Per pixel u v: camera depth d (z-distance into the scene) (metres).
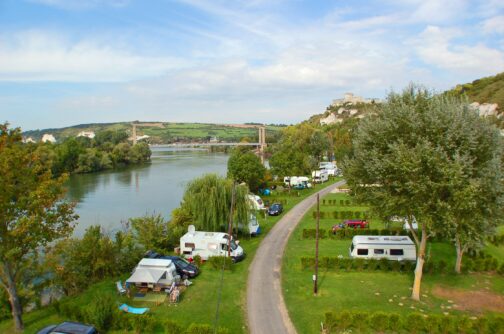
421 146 26.12
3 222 24.00
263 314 27.98
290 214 62.72
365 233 48.28
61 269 31.16
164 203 84.56
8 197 23.70
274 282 34.09
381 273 35.78
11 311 28.80
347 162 32.31
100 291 32.22
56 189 26.41
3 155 23.70
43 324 26.72
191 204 48.44
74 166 140.38
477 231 28.03
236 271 37.03
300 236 49.62
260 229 52.78
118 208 79.44
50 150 129.00
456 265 35.47
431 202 26.48
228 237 39.94
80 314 27.12
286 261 39.75
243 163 80.56
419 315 24.86
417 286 29.78
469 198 25.23
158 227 43.47
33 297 31.47
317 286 32.66
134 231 50.19
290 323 26.67
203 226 47.75
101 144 191.62
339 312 26.64
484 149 27.34
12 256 24.19
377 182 30.16
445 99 29.02
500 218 27.89
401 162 26.55
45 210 26.14
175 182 116.44
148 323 25.56
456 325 24.42
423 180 26.34
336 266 36.91
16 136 25.53
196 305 29.53
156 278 31.25
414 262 37.28
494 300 29.72
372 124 29.98
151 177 129.12
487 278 34.19
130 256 38.38
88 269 34.66
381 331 25.08
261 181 82.56
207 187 48.53
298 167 98.12
